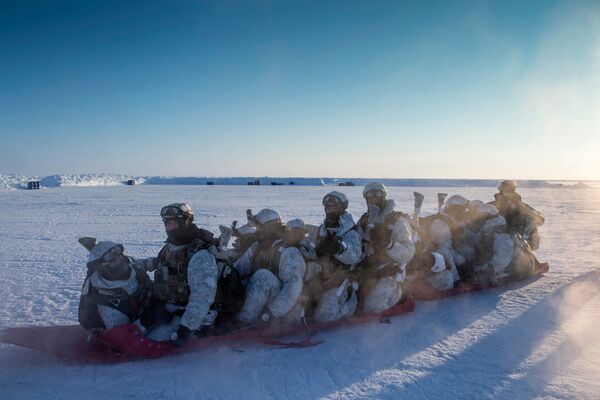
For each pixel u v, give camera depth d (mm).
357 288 5703
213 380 4258
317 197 35969
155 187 65750
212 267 4688
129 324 4598
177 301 4805
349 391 4086
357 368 4535
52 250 11836
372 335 5383
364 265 5773
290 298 5023
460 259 7293
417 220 6555
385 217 5824
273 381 4258
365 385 4195
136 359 4629
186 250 4773
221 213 21750
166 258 4840
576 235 14945
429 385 4191
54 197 37188
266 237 5309
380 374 4410
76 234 14727
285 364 4605
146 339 4586
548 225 17969
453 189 52219
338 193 5418
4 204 28781
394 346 5074
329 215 5430
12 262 10242
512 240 7309
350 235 5383
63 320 6152
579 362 4641
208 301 4625
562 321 5887
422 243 7051
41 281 8422
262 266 5258
